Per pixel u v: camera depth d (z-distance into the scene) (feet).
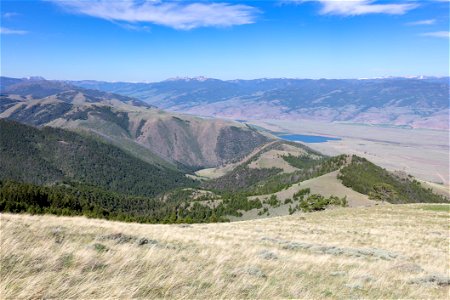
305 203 378.53
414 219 151.84
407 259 72.33
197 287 32.45
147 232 71.51
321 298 34.63
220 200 583.58
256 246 68.74
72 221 73.31
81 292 26.68
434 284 46.14
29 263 33.53
